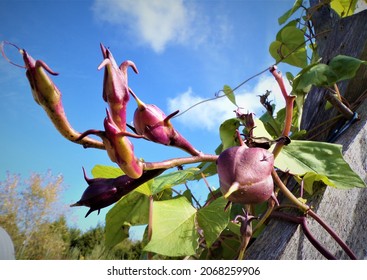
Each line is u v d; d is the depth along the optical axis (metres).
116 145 0.65
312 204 1.00
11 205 8.33
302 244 0.90
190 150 0.78
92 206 0.73
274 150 0.88
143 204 1.29
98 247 9.16
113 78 0.69
